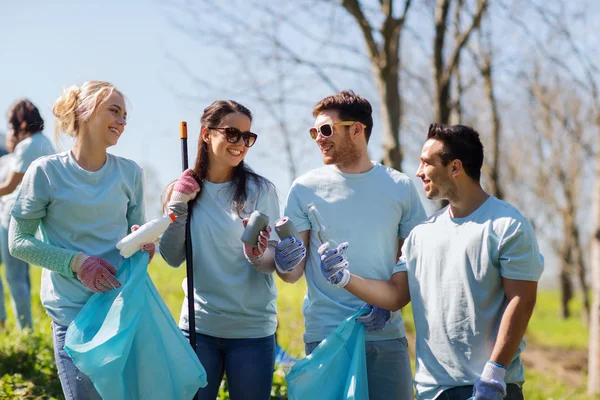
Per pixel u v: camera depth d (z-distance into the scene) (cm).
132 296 362
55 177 375
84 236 380
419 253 377
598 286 1269
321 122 415
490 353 354
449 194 367
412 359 1083
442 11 1031
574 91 1944
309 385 389
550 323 2709
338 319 407
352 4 984
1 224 621
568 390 1233
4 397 521
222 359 413
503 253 350
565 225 2623
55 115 386
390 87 994
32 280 1152
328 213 414
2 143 804
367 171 421
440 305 363
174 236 395
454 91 1359
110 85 386
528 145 2542
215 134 401
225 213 404
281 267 381
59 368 375
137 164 404
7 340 611
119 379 354
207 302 407
